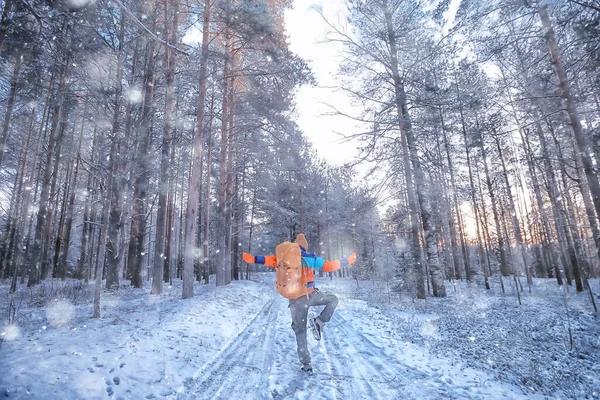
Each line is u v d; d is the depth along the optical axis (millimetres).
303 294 4160
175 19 12172
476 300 13031
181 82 15641
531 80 9609
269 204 21016
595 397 3830
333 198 33344
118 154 7379
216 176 21797
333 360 4668
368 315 8906
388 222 16938
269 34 10727
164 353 4559
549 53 8680
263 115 15164
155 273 11875
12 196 21547
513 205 17734
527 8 8562
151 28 10719
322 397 3365
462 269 29812
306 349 4129
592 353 5918
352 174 15195
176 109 15148
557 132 13953
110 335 5051
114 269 13523
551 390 4047
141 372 3840
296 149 16438
